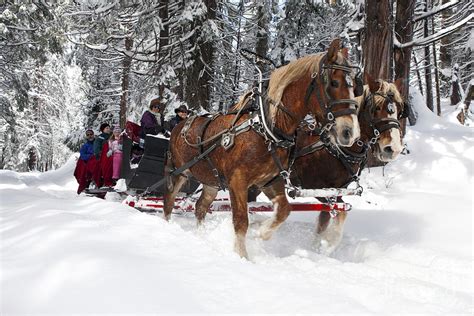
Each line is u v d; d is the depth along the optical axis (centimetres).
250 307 297
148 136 724
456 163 1125
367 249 626
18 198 677
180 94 1473
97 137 1073
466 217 789
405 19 1395
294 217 879
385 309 334
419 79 3017
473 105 2559
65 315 267
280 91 482
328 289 352
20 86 2033
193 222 743
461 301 379
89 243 387
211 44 1477
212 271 354
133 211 552
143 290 301
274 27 1831
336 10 1873
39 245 381
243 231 491
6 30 1653
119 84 2734
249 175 493
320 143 595
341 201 611
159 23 1412
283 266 434
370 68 1160
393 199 941
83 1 1517
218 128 552
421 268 508
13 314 268
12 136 2412
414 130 1363
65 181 1962
